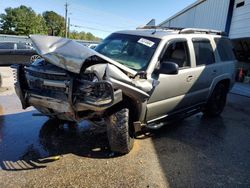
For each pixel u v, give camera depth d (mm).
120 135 3473
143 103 3658
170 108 4426
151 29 4996
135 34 4559
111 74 3182
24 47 12531
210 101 5715
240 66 14328
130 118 3734
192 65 4758
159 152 3938
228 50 6211
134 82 3426
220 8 13305
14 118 4922
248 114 6734
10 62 11922
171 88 4219
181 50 4570
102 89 3102
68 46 3295
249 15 10859
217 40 5797
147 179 3164
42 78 3408
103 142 4082
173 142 4383
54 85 3260
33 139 4035
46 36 3486
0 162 3305
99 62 3324
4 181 2910
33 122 4750
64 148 3814
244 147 4414
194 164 3652
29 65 3734
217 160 3840
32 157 3484
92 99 3109
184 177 3287
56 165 3328
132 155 3746
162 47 4117
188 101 4855
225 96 6262
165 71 3768
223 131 5176
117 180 3090
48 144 3908
